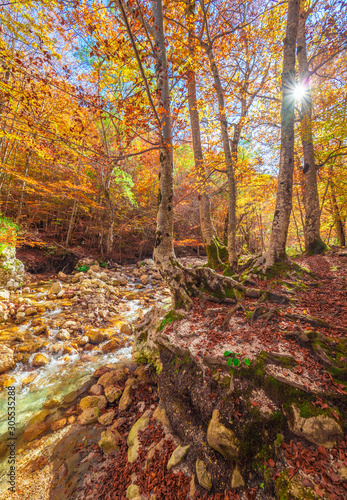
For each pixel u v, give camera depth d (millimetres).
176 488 3146
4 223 11500
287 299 5129
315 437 2586
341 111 7598
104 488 3506
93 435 4539
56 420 4852
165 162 5414
